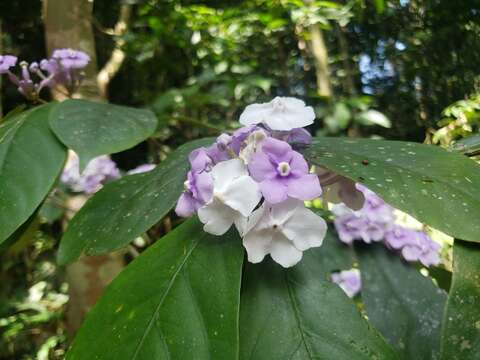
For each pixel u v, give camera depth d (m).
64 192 0.54
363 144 0.25
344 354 0.20
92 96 0.51
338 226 0.32
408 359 0.27
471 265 0.20
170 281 0.20
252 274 0.23
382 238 0.32
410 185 0.21
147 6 0.98
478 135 0.30
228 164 0.21
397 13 1.39
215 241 0.21
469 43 1.37
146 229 0.24
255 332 0.21
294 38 1.22
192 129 1.07
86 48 0.53
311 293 0.22
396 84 1.45
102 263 0.53
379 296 0.30
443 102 1.39
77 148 0.28
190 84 0.94
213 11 1.02
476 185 0.21
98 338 0.20
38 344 0.99
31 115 0.31
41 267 1.14
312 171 0.32
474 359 0.18
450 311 0.19
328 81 0.99
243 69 0.99
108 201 0.28
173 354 0.18
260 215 0.20
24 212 0.26
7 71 0.40
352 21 1.30
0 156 0.28
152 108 0.77
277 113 0.23
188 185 0.21
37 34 1.24
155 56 1.07
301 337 0.21
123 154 1.25
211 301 0.19
